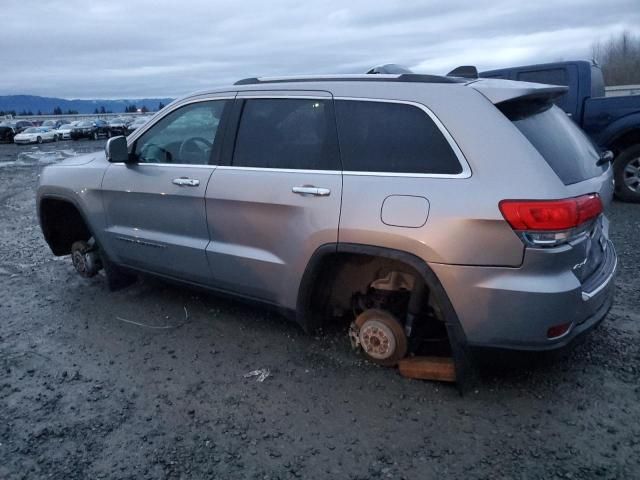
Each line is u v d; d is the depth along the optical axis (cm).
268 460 273
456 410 306
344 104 333
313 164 336
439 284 288
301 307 349
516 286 273
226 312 451
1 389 348
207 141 395
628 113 802
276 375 351
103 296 500
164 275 435
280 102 361
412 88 315
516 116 303
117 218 453
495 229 273
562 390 320
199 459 275
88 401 331
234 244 375
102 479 264
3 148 4100
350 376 345
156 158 428
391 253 298
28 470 271
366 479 258
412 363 333
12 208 1065
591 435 281
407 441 283
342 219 314
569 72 855
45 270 593
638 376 332
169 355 384
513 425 292
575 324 290
